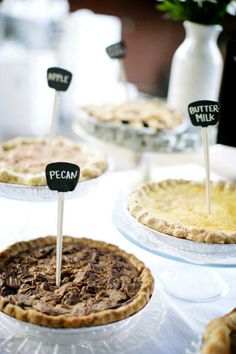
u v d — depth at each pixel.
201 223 0.89
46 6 2.79
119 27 2.75
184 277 0.92
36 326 0.66
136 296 0.74
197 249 0.80
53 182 0.76
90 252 0.87
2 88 2.35
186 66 1.38
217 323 0.67
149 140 1.25
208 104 0.90
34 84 2.44
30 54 2.44
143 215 0.87
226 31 1.94
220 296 0.87
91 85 2.59
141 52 2.92
